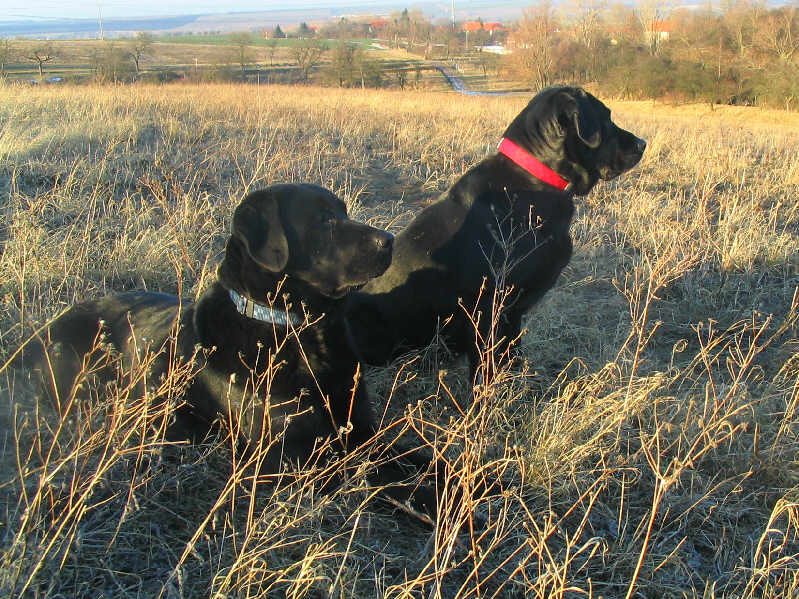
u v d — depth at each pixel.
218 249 2.46
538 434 1.56
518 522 1.37
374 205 3.14
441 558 1.33
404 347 1.84
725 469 1.57
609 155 1.84
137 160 3.57
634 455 1.51
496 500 1.44
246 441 1.46
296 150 4.16
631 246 2.66
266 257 1.41
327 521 1.43
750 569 1.30
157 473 1.39
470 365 1.79
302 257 1.46
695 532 1.44
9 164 3.16
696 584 1.35
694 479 1.52
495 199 1.77
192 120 5.14
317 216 1.47
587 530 1.43
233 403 1.44
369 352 1.82
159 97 6.93
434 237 1.78
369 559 1.36
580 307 2.19
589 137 1.75
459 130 5.05
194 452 1.50
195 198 2.96
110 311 1.63
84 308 1.66
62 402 1.57
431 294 1.78
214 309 1.48
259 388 1.42
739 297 2.32
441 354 1.85
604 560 1.35
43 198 2.63
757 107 17.30
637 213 2.95
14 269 2.04
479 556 1.33
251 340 1.44
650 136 5.46
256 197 1.45
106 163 3.37
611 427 1.52
